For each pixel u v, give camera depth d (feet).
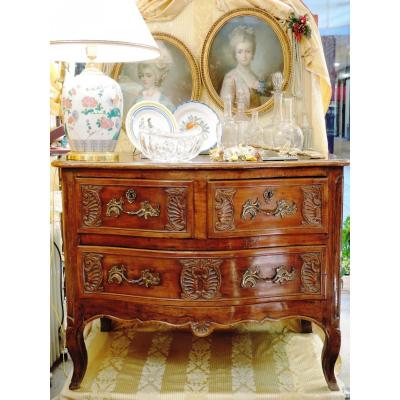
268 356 6.88
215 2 7.39
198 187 5.37
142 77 7.50
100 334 7.60
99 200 5.59
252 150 5.77
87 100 5.91
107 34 5.90
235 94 7.36
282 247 5.59
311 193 5.56
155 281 5.52
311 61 7.29
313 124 7.39
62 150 7.11
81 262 5.70
